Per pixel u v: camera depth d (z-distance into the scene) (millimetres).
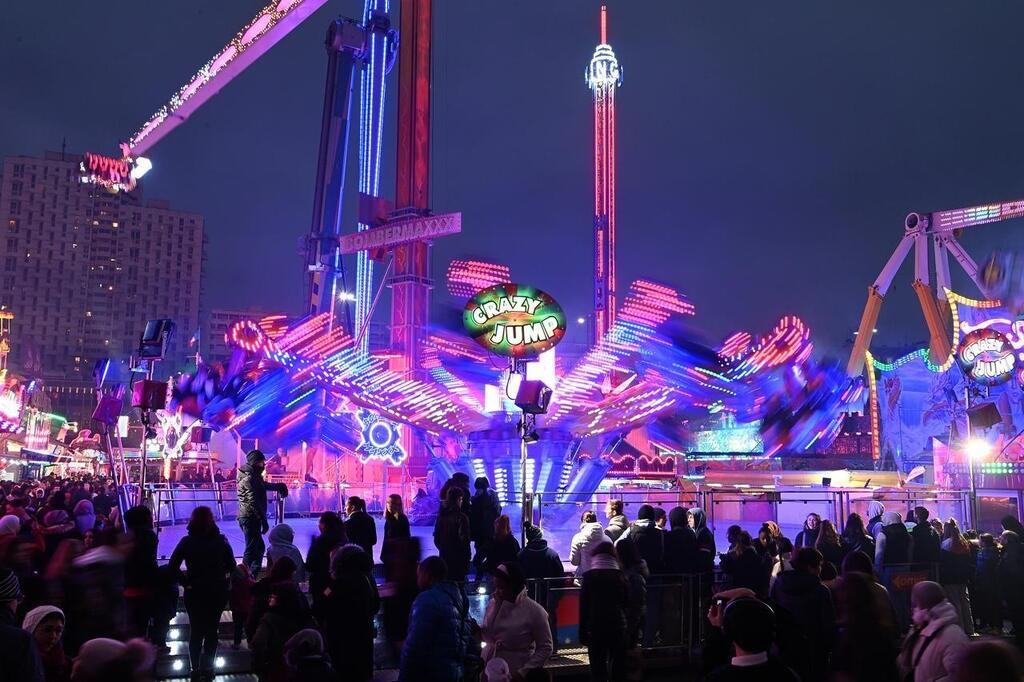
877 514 17938
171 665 11539
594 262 65562
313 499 35781
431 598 7449
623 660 9812
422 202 49719
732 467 50125
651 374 35219
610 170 66312
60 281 193500
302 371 36438
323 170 67000
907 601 14438
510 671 8430
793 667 7113
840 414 51969
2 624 5504
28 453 59000
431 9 52062
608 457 35562
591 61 66688
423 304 48438
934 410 42250
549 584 12391
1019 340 32062
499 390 35062
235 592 12422
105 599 9586
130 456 51219
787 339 36375
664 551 13422
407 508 38094
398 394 35562
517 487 31703
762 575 12469
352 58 68562
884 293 58188
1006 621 17344
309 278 66312
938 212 57094
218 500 30812
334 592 8852
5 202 190875
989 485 27969
